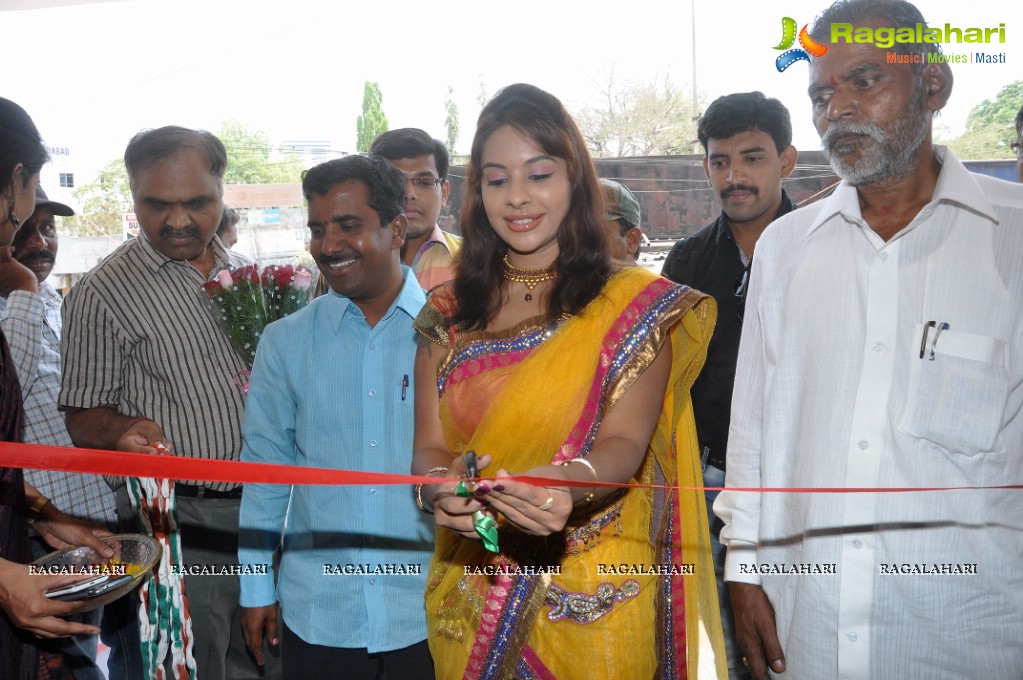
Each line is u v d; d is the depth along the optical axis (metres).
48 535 2.38
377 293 2.27
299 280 2.72
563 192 1.76
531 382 1.75
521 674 1.79
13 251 3.41
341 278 2.20
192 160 2.67
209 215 2.72
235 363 2.75
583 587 1.76
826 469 1.86
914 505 1.77
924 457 1.78
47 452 1.40
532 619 1.76
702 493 2.06
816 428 1.88
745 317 2.14
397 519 2.22
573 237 1.80
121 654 2.93
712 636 2.07
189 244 2.71
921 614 1.78
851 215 1.87
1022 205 1.76
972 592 1.76
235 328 2.65
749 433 2.11
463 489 1.44
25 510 2.15
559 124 1.75
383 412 2.23
